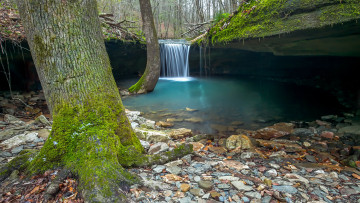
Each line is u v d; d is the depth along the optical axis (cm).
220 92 945
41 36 213
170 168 247
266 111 666
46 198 180
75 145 217
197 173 244
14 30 633
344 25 437
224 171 255
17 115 510
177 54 1153
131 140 261
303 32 508
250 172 257
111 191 178
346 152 354
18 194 186
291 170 273
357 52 732
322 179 249
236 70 1377
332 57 1033
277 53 839
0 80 620
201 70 1316
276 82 1150
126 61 1053
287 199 199
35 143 327
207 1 1734
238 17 680
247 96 883
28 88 698
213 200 191
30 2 208
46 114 540
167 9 1859
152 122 519
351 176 263
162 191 200
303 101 780
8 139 327
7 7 722
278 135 447
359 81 922
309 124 539
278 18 557
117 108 252
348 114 590
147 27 801
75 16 221
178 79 1185
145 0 777
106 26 951
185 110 669
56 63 218
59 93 223
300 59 1133
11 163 222
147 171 236
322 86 984
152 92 895
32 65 699
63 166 209
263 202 192
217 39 762
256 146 377
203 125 531
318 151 360
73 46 221
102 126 228
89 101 228
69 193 185
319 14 471
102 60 246
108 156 211
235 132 481
